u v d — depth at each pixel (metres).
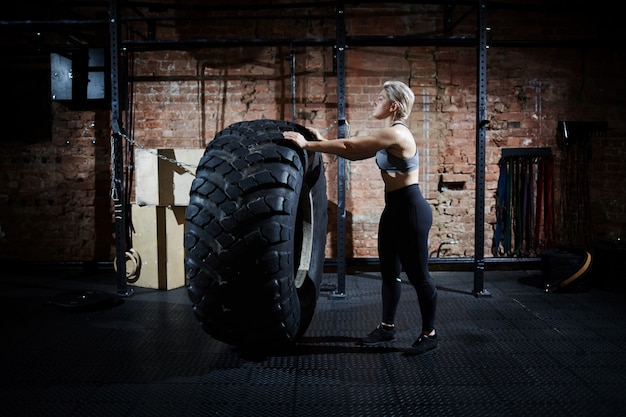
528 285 4.18
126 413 2.05
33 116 4.68
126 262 4.07
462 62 4.64
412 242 2.55
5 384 2.32
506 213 4.71
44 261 4.77
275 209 2.08
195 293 2.16
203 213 2.11
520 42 4.54
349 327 3.14
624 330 3.07
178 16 4.38
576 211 4.71
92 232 4.75
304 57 4.61
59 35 4.64
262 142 2.27
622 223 4.69
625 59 4.62
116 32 3.70
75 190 4.72
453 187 4.75
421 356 2.66
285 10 4.59
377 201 4.71
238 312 2.15
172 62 4.62
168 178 3.93
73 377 2.40
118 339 2.93
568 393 2.23
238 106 4.65
